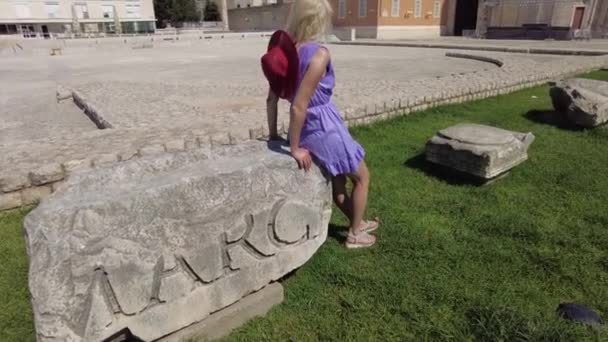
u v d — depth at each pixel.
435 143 4.29
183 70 13.86
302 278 2.68
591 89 6.04
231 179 2.10
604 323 2.23
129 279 1.83
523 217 3.37
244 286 2.27
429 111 6.82
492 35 34.69
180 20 66.06
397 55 18.36
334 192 2.93
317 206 2.54
